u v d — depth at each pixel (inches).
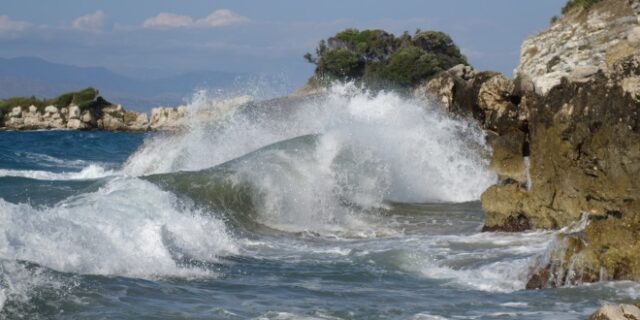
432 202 2733.8
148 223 1758.1
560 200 1945.1
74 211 1717.5
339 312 1286.9
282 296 1400.1
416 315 1267.2
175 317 1217.4
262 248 1934.1
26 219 1531.7
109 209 1827.0
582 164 1815.9
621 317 1034.7
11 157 4965.6
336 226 2322.8
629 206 1610.5
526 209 2058.3
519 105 2645.2
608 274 1473.9
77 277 1368.1
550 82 3828.7
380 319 1246.9
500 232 2068.2
